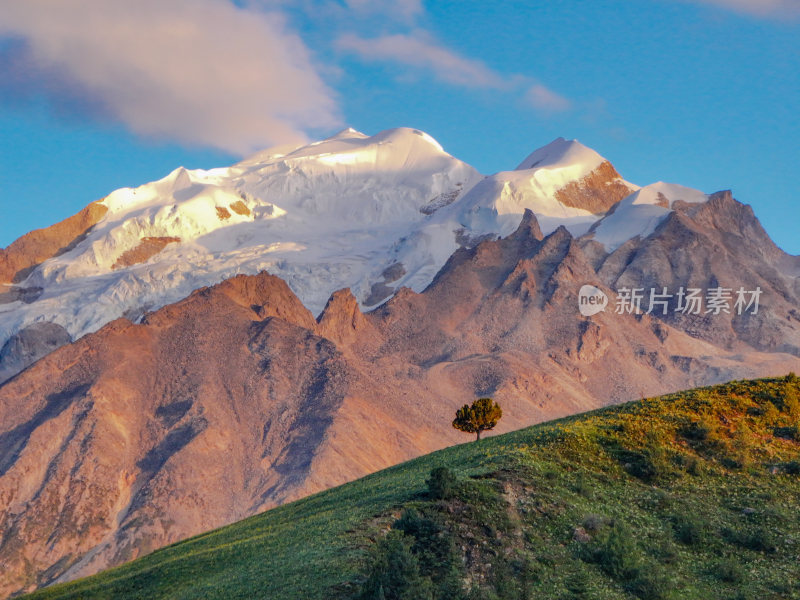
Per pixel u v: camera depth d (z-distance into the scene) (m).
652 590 48.91
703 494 61.00
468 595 45.00
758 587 50.94
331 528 55.78
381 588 41.75
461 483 56.62
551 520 54.75
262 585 48.09
